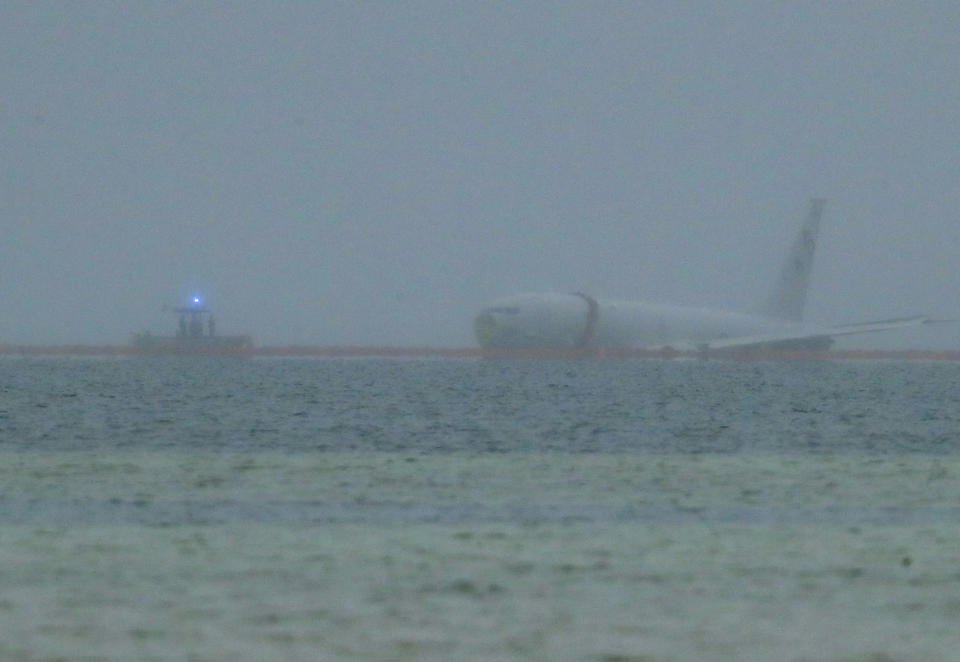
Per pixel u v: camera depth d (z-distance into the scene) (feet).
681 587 289.53
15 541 343.26
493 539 351.25
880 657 234.38
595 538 353.72
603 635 248.11
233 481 485.56
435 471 526.16
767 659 233.14
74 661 227.61
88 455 588.50
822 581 296.51
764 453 623.36
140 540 345.72
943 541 350.64
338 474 512.22
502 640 243.81
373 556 324.39
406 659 230.68
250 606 268.41
